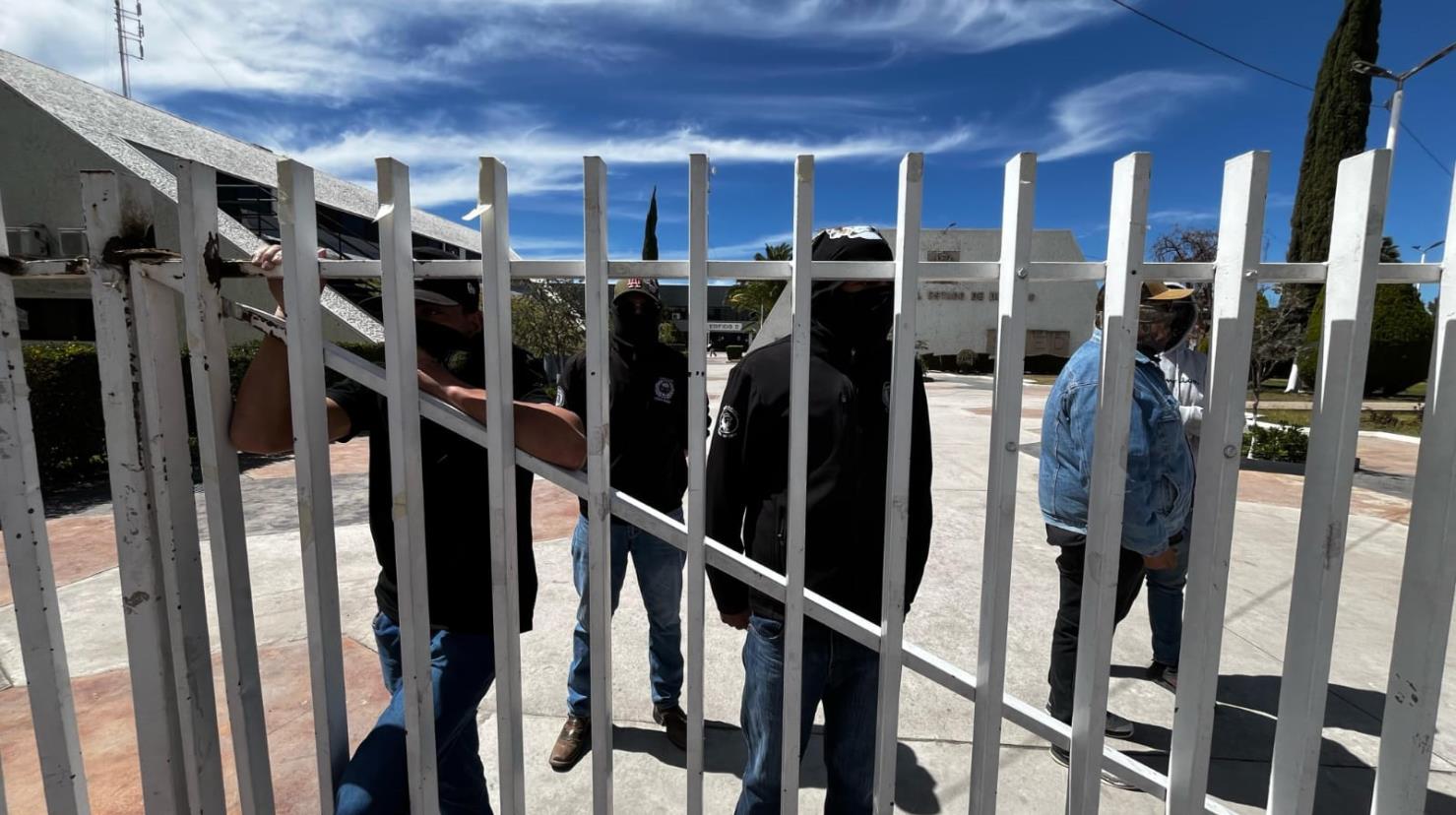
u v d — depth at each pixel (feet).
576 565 8.27
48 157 50.55
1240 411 4.38
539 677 10.00
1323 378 4.52
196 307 4.30
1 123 50.14
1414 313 64.08
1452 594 4.70
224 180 55.93
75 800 4.84
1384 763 5.10
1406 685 4.92
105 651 10.78
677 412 8.66
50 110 50.83
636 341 8.45
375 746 4.83
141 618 4.57
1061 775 8.09
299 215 4.28
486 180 4.20
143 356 4.33
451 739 5.02
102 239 4.19
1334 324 4.44
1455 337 4.49
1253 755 8.46
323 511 4.59
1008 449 4.42
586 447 4.80
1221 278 4.36
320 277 4.47
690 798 4.85
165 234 44.91
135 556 4.49
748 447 5.45
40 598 4.58
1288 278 4.44
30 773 7.88
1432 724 4.87
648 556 8.45
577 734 8.19
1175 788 4.92
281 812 7.23
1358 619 12.48
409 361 4.43
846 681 5.61
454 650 5.16
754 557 5.55
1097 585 4.59
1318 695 4.79
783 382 5.34
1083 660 4.76
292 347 4.34
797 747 4.87
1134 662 10.70
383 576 5.50
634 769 8.07
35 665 4.62
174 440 4.53
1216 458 4.48
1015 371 4.32
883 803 4.88
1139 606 12.95
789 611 4.69
